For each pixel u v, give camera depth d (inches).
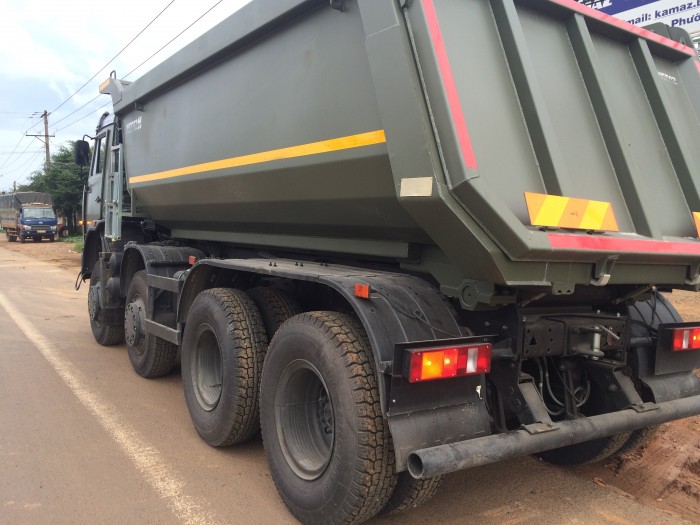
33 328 323.3
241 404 143.6
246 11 151.9
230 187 170.1
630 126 131.3
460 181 93.7
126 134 251.1
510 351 115.3
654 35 142.0
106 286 258.7
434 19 99.7
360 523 112.3
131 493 131.1
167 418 180.1
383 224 127.4
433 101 97.7
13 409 185.8
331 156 126.5
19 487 132.8
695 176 133.5
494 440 103.1
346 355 108.5
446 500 130.6
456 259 106.1
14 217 1525.6
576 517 123.7
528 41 117.8
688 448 161.2
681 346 133.0
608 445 139.5
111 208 270.1
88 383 215.6
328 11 126.5
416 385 101.0
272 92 146.3
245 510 125.0
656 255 115.3
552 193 107.4
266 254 199.2
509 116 108.2
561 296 127.7
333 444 109.7
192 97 188.5
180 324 177.3
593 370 133.0
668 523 121.5
